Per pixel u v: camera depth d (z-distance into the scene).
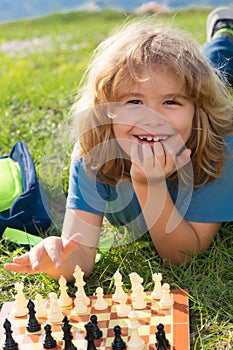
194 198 2.98
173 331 2.44
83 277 2.92
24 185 3.54
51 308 2.57
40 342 2.44
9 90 5.68
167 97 2.71
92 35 7.93
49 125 4.68
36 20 10.03
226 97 3.07
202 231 3.01
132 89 2.71
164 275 2.92
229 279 2.86
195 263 2.95
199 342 2.46
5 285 2.95
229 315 2.59
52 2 10.93
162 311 2.57
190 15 8.34
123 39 2.86
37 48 7.76
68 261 2.85
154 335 2.42
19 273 2.98
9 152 4.25
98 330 2.43
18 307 2.63
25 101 5.35
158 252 3.04
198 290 2.76
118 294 2.69
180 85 2.71
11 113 5.07
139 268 2.95
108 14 9.75
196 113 2.88
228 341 2.45
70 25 9.41
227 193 2.99
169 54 2.74
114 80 2.73
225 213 2.99
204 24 7.21
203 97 2.83
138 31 2.90
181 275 2.88
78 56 7.09
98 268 3.00
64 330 2.30
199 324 2.57
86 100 2.95
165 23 3.27
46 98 5.35
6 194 3.46
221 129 3.00
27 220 3.34
